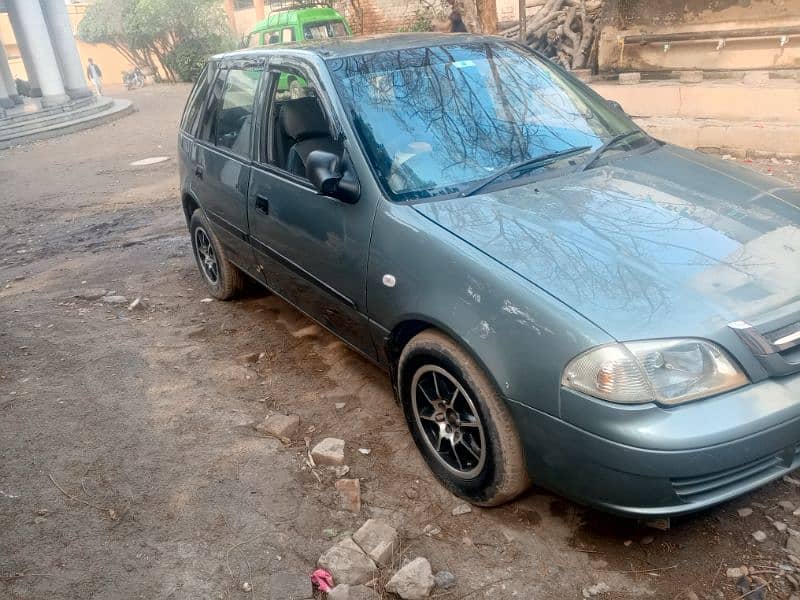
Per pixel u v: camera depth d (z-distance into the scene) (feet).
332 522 9.63
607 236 9.02
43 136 60.39
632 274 8.29
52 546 9.33
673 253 8.66
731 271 8.37
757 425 7.49
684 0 33.30
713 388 7.60
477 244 9.10
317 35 53.11
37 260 24.25
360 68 12.04
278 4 81.82
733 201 10.03
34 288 20.56
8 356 15.29
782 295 8.15
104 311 18.01
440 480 10.16
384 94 11.65
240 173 14.30
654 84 32.45
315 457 10.96
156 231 26.50
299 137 12.38
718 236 9.04
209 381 13.78
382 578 8.62
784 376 7.87
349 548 8.92
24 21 65.57
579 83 13.60
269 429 11.78
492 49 13.25
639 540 8.89
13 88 77.61
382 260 10.15
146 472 10.85
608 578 8.36
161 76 114.83
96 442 11.77
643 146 12.25
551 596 8.19
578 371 7.73
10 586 8.66
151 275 20.79
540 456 8.39
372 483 10.44
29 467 11.14
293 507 9.94
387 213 10.16
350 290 11.08
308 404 12.76
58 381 14.02
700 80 32.60
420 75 12.09
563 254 8.70
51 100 68.39
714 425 7.39
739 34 31.53
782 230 9.29
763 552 8.52
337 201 11.08
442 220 9.69
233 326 16.46
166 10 101.19
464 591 8.34
